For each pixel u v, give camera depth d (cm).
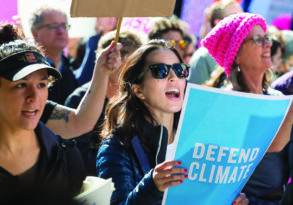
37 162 635
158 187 612
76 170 645
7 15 1102
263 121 653
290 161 866
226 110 628
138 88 734
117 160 692
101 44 1005
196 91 617
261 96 637
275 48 1402
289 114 782
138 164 702
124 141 706
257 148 670
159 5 737
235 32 884
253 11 1697
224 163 646
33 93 625
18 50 628
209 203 657
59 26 1132
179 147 629
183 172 611
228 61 893
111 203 671
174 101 732
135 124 719
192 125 625
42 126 646
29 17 1128
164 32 1296
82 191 631
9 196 410
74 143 657
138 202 621
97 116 775
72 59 1484
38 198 397
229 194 669
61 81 1134
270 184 854
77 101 990
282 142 789
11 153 625
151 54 732
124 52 973
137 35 990
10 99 621
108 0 720
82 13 712
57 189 402
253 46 877
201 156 637
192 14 1567
